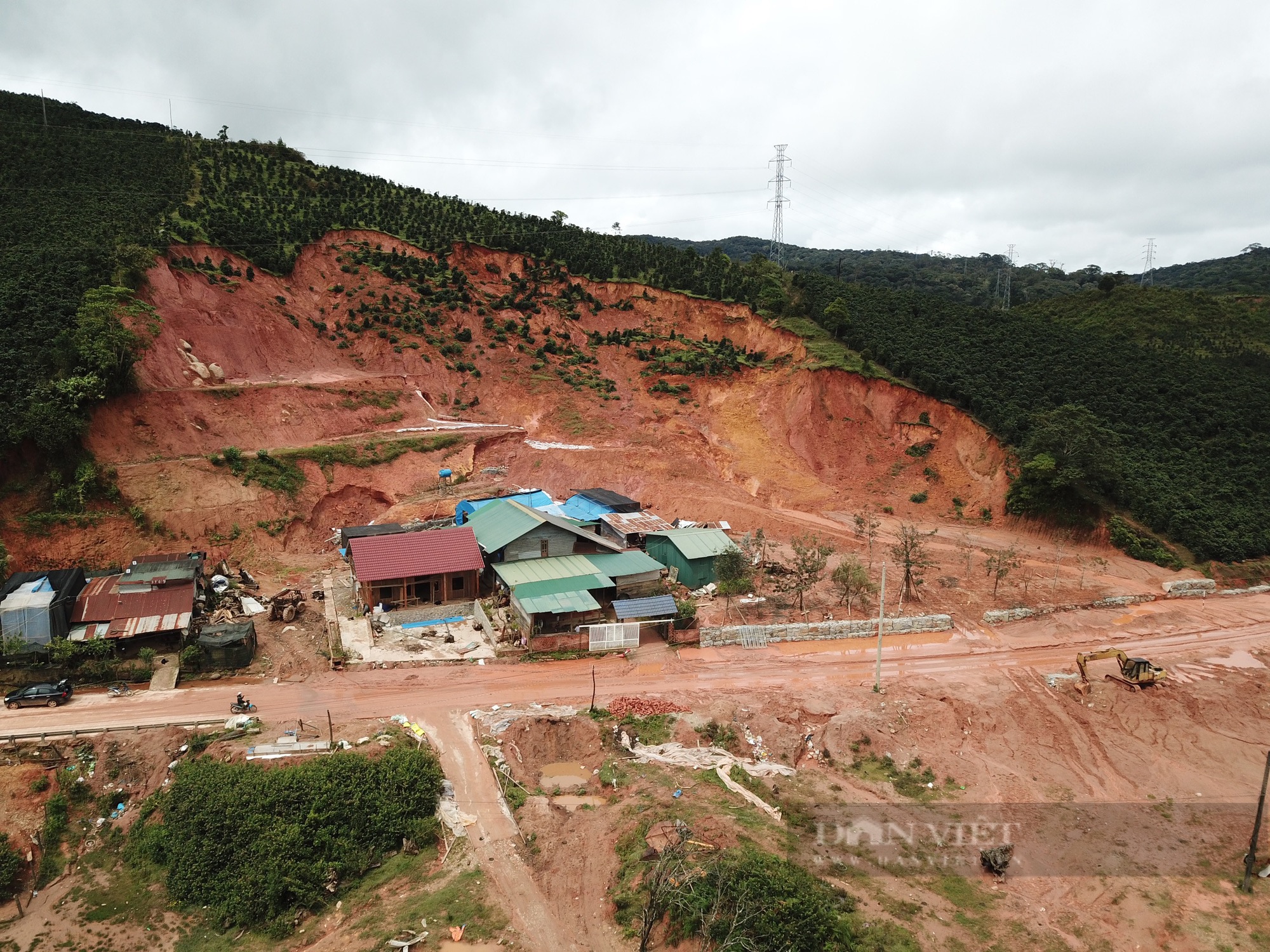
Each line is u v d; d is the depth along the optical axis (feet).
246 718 122.01
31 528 168.96
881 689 139.95
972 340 311.47
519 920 88.02
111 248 238.48
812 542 216.33
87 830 106.11
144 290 233.96
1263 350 325.62
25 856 100.94
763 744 124.06
